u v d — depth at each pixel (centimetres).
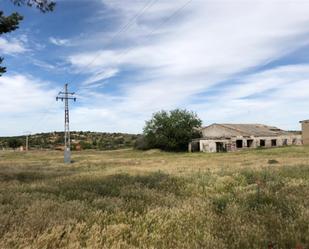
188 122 7975
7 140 16562
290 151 5088
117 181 1556
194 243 604
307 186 1204
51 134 18975
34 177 1942
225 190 1230
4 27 1798
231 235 661
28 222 692
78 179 1675
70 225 682
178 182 1444
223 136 8188
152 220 749
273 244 600
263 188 1168
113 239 622
